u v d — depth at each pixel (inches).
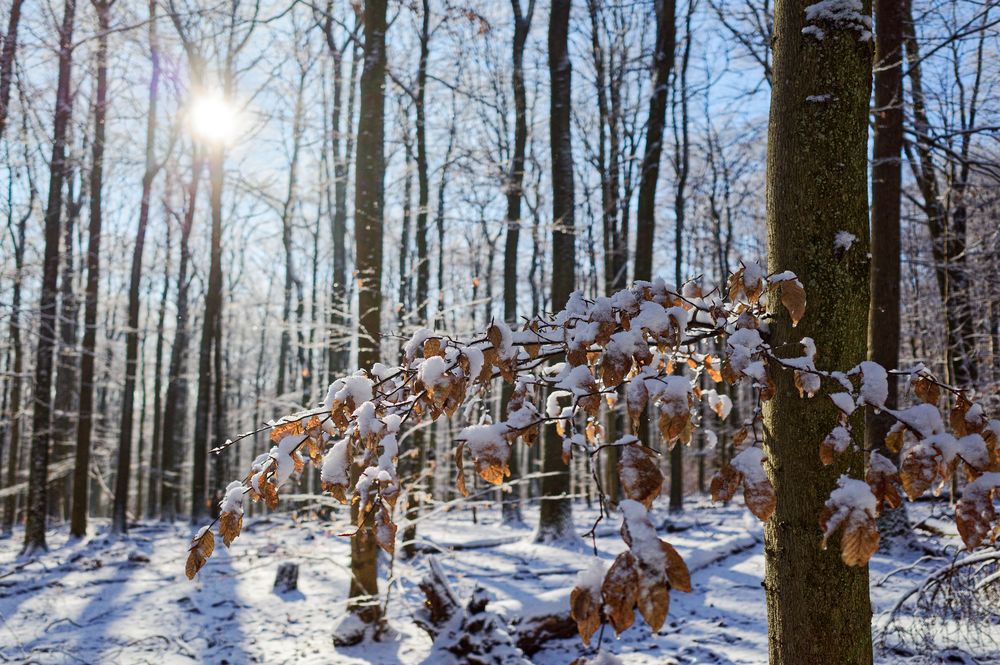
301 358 601.9
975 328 519.8
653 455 61.5
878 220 367.9
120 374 879.1
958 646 213.6
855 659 93.9
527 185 634.2
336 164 746.2
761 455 69.6
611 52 725.9
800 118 102.5
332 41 602.9
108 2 581.3
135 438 1529.3
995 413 330.0
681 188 713.0
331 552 391.9
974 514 68.5
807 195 101.0
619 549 429.7
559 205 484.4
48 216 585.3
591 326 81.9
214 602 341.1
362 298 316.8
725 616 282.4
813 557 94.8
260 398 479.2
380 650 263.7
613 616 52.9
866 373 81.1
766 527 102.1
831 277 98.8
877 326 357.7
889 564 334.3
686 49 677.3
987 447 78.2
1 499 996.6
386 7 348.2
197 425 738.8
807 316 98.8
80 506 611.2
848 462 94.8
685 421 67.0
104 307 1002.1
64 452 900.6
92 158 691.4
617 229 760.3
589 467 64.7
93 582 391.5
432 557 270.2
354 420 89.0
